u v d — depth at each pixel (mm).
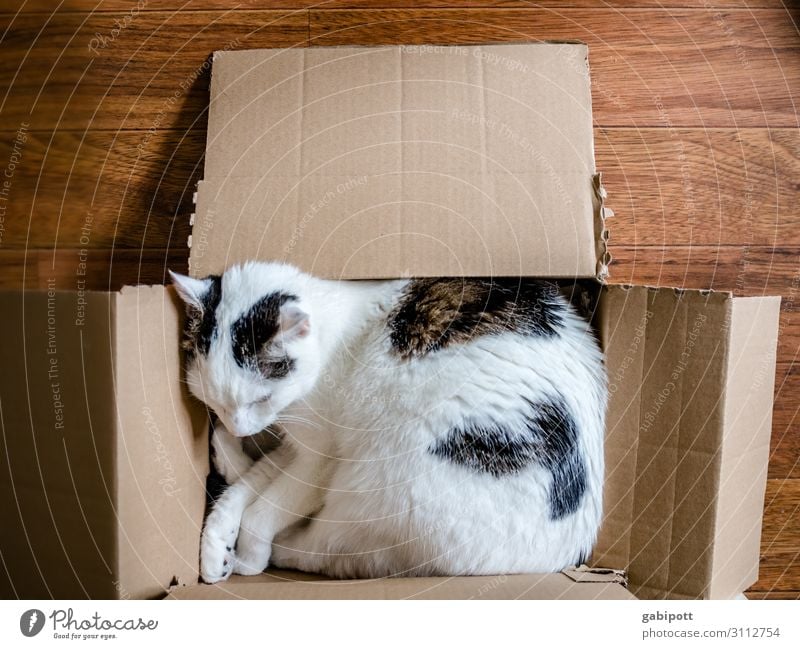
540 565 912
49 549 799
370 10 1295
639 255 1302
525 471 889
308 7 1296
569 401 925
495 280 1006
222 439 1054
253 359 897
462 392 906
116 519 759
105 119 1286
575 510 925
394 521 915
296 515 1011
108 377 750
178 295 930
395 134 1029
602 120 1301
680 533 929
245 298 917
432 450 896
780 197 1305
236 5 1296
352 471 969
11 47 1231
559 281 1107
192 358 927
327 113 1047
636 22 1301
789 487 1265
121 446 760
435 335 950
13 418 795
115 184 1288
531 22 1297
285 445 1076
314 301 969
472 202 989
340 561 978
